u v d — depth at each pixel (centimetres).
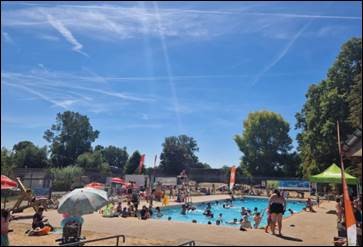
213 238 1290
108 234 1384
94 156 7631
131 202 2508
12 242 1247
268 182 4953
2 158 3856
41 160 7169
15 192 2991
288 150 7662
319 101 4694
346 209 1069
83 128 9681
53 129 9512
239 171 7812
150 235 1357
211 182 7344
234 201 4281
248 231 1455
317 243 1212
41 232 1417
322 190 4519
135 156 8300
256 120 7750
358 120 2481
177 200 3550
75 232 1254
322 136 4444
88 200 1228
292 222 1825
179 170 9444
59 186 4044
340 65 4497
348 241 1044
